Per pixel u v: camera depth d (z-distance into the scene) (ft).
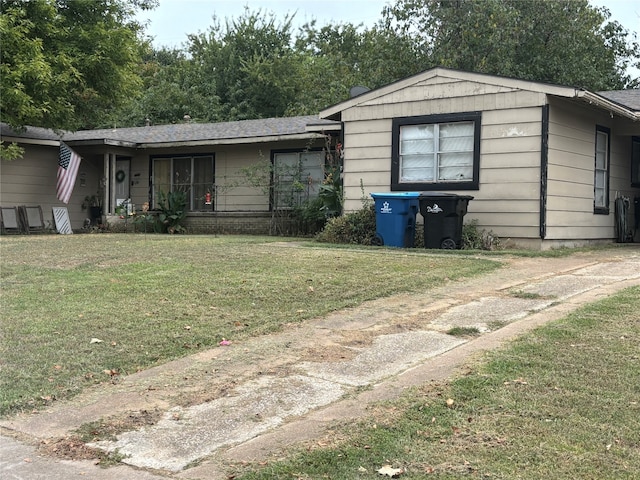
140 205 67.72
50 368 15.83
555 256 34.22
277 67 120.78
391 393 13.65
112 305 22.22
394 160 42.32
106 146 63.82
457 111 39.81
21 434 12.27
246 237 49.65
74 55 56.95
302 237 51.42
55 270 29.19
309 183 57.06
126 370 15.85
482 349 16.33
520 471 9.80
